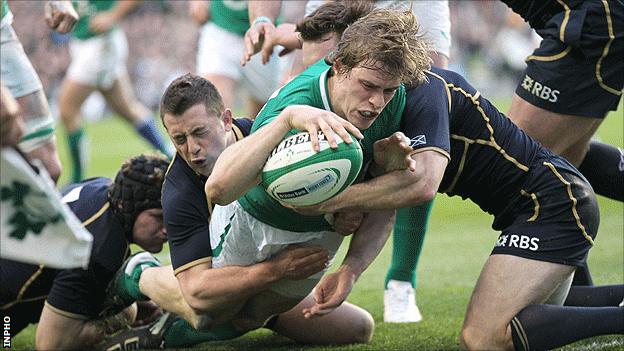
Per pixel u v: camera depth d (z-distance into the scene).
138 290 13.35
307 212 11.16
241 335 14.01
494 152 12.55
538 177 12.57
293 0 49.62
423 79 11.78
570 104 14.74
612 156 15.45
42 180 8.13
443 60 16.95
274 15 17.23
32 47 53.84
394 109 11.45
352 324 13.99
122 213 13.37
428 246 21.58
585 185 12.72
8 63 15.94
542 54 14.81
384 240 12.46
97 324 13.98
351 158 10.16
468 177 12.75
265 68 23.06
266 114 11.38
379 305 16.98
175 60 57.97
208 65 23.48
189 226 12.49
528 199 12.59
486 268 12.55
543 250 12.30
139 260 13.45
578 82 14.64
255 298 12.98
